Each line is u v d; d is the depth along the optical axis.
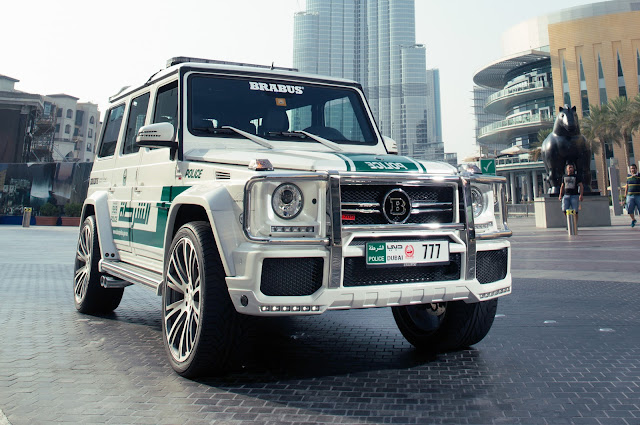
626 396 2.44
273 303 2.50
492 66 75.25
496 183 3.12
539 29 71.38
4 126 55.47
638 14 61.69
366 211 2.66
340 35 132.62
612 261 8.30
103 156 5.22
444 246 2.80
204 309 2.67
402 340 3.81
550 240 12.81
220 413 2.28
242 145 3.63
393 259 2.66
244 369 3.00
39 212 36.34
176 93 3.78
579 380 2.70
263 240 2.50
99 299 4.72
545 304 4.97
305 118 4.07
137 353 3.40
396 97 125.62
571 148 17.77
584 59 64.12
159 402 2.43
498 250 3.12
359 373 2.91
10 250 13.03
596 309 4.68
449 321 3.32
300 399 2.46
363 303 2.63
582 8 67.44
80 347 3.56
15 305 5.28
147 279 3.43
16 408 2.36
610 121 50.34
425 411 2.29
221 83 3.87
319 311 2.53
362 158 2.92
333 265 2.55
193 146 3.52
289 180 2.58
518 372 2.88
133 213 4.09
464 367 3.01
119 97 5.13
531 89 69.31
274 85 4.07
